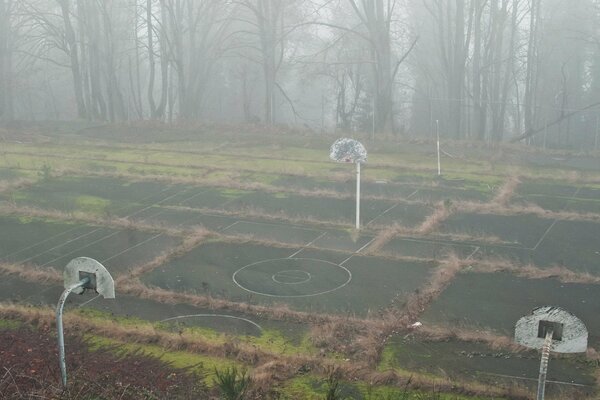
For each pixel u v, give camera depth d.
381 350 10.21
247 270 13.77
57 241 15.74
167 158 25.09
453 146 27.41
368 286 12.86
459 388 8.93
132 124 32.66
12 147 27.19
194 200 19.45
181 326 11.07
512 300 12.15
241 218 17.66
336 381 8.45
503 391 8.80
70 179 21.95
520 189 20.67
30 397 7.74
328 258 14.53
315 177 22.05
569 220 17.41
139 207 18.77
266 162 24.23
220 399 8.03
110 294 8.20
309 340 10.54
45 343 10.30
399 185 21.02
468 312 11.61
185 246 15.17
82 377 8.78
